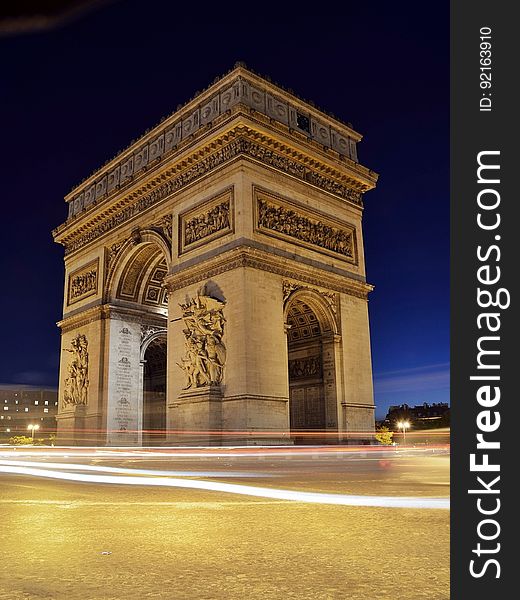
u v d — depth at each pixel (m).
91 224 85.50
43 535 11.66
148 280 81.94
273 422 56.69
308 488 20.94
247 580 8.16
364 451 63.78
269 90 67.19
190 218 67.06
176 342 64.56
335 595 7.37
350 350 68.12
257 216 61.38
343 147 75.62
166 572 8.65
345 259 70.88
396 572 8.54
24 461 47.91
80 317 83.00
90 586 7.89
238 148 62.09
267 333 58.66
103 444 74.19
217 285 60.94
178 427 60.75
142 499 17.92
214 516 14.15
